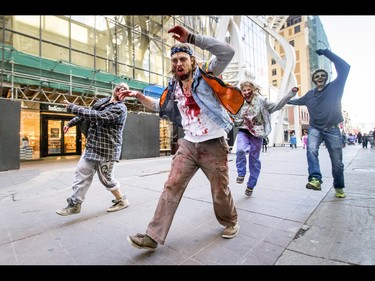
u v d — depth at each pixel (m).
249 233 2.28
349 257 1.79
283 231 2.30
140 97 2.58
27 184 5.24
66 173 6.96
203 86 1.94
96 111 2.66
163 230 1.88
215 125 2.00
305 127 47.38
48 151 13.38
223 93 1.90
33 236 2.33
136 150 11.94
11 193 4.31
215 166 2.04
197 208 3.10
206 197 3.65
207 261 1.81
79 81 11.91
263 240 2.12
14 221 2.76
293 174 5.65
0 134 7.61
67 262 1.83
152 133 12.78
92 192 4.09
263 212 2.87
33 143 12.52
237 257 1.85
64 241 2.20
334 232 2.22
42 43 11.11
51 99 13.04
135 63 14.99
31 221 2.75
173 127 15.39
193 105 2.03
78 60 12.38
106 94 12.77
